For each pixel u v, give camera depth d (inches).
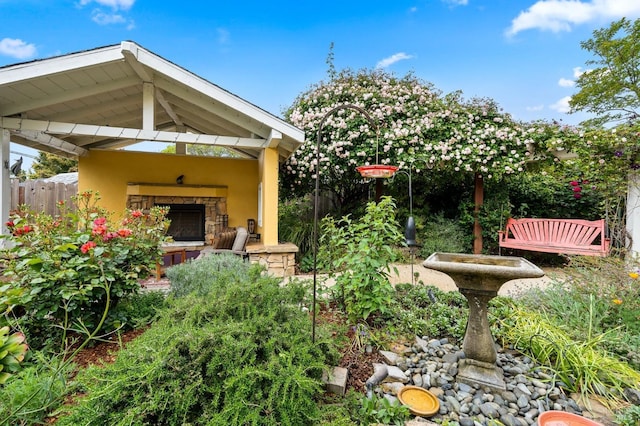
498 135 217.9
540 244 217.6
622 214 191.9
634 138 174.6
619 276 115.7
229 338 62.1
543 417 65.1
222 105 188.1
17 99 161.9
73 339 90.9
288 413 56.7
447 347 96.8
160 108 231.1
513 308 111.8
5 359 54.2
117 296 103.0
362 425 63.5
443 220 266.8
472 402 74.3
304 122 252.4
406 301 126.3
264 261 193.6
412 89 255.9
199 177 264.1
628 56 339.6
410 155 229.0
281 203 296.5
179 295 117.6
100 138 232.1
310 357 68.9
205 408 56.6
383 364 85.8
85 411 53.0
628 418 64.1
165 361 56.9
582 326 100.3
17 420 58.1
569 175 251.4
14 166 230.8
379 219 113.3
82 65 146.6
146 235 120.6
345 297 113.5
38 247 91.6
